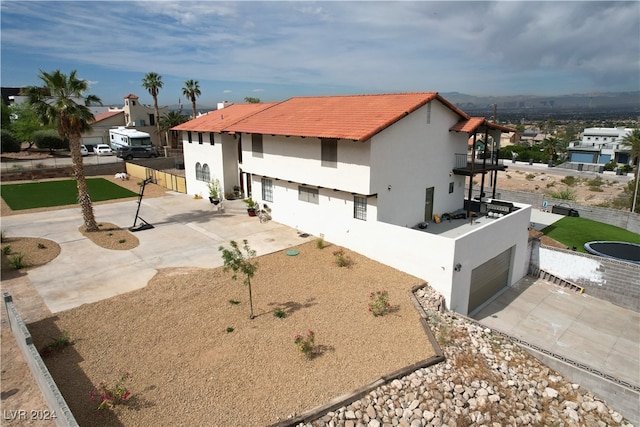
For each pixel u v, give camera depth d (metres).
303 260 19.17
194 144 32.84
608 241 25.70
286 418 9.62
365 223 19.38
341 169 19.20
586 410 12.10
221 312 14.32
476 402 11.06
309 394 10.48
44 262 18.81
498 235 19.14
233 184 31.02
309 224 22.77
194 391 10.41
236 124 25.78
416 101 19.69
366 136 16.77
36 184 38.56
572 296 20.61
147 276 17.27
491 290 20.17
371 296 15.39
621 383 12.41
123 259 19.23
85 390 10.33
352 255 19.81
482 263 18.38
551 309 19.12
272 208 25.30
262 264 18.62
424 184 21.67
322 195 21.47
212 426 9.30
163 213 27.81
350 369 11.55
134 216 27.03
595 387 12.70
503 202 24.05
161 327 13.30
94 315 13.98
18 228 24.05
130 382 10.66
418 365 11.84
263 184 25.78
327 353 12.20
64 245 21.16
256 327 13.42
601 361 15.09
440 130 21.92
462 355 12.90
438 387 11.23
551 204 34.34
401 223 20.61
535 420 11.11
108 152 60.12
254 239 22.00
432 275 16.88
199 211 28.23
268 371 11.29
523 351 14.11
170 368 11.27
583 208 32.78
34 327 13.16
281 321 13.84
